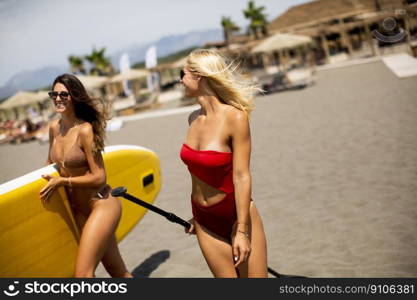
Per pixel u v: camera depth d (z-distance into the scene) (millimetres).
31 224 2717
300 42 23062
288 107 13969
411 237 3795
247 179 2250
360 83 16094
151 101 27531
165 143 11438
